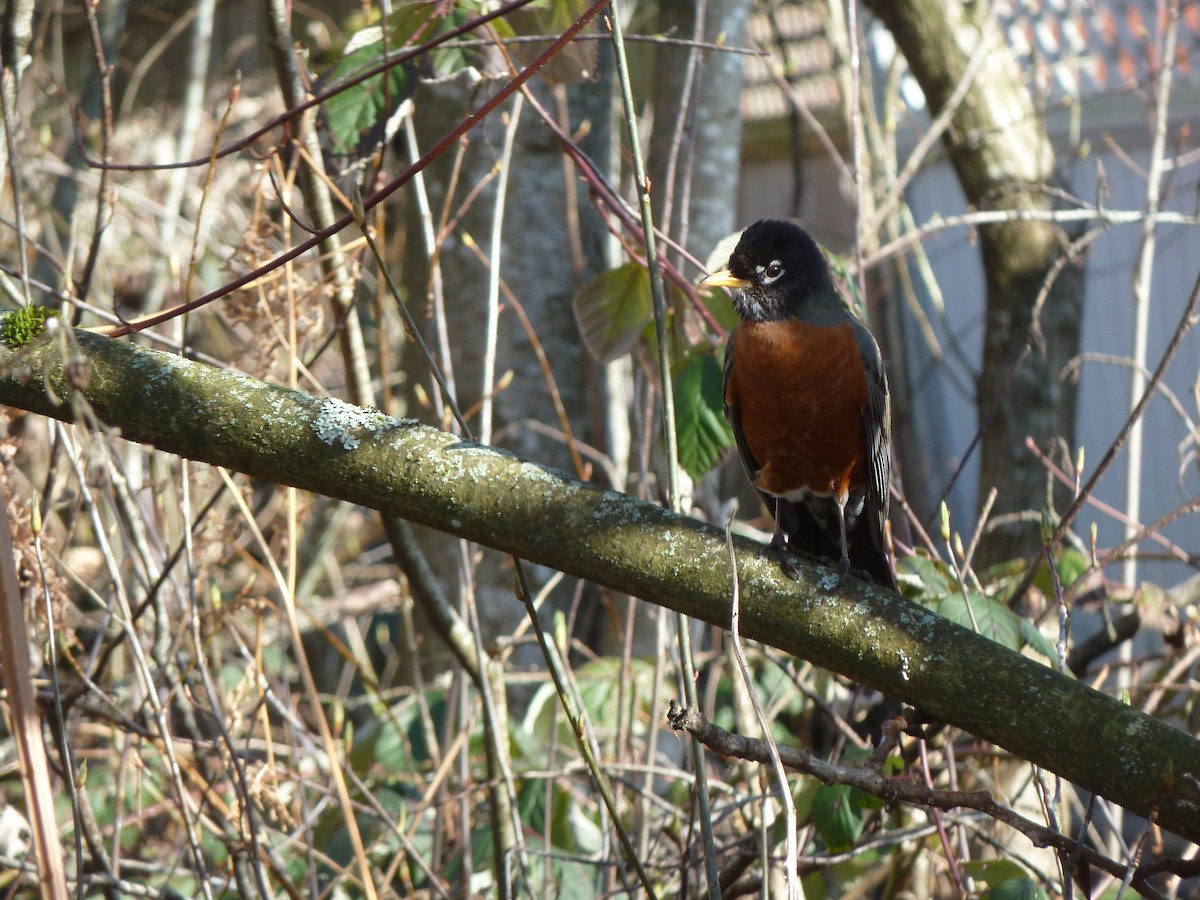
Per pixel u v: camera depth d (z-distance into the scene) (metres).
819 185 19.59
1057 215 10.12
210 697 6.14
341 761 7.97
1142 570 16.77
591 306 7.43
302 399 4.88
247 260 6.65
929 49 12.47
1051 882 6.60
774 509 7.24
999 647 4.44
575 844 7.74
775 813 7.15
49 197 13.60
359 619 15.23
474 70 6.78
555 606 11.62
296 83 6.38
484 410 6.96
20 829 7.62
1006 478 11.53
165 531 8.19
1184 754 4.11
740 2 10.13
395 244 13.34
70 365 3.92
